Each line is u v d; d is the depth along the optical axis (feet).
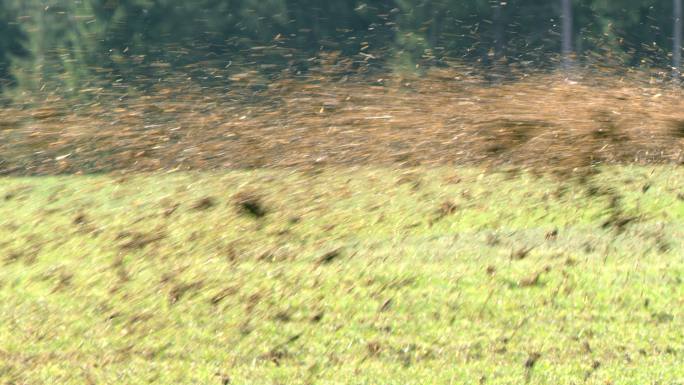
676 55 199.72
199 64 197.47
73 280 110.83
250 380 86.28
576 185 92.94
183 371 88.63
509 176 90.38
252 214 105.70
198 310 102.12
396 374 86.63
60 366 90.79
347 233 110.83
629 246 122.42
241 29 238.07
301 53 216.54
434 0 248.73
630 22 266.98
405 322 100.58
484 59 184.65
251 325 99.09
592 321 99.25
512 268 116.47
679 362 87.30
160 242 109.50
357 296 106.63
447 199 127.24
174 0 229.25
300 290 106.93
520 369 86.84
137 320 100.48
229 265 108.47
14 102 138.00
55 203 124.06
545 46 258.37
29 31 227.20
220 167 105.50
